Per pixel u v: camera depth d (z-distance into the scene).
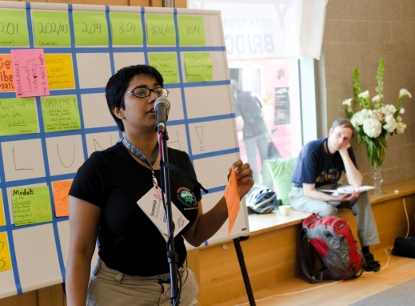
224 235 2.68
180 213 1.69
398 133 5.20
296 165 4.60
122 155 1.68
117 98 1.67
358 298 3.79
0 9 2.21
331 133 4.53
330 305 3.70
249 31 4.54
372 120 4.85
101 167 1.64
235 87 4.61
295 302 3.82
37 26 2.28
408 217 5.29
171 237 1.50
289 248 4.35
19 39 2.24
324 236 4.15
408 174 5.87
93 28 2.42
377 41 5.48
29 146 2.23
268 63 4.83
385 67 5.59
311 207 4.46
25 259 2.17
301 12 4.79
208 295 3.83
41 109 2.27
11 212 2.17
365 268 4.41
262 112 4.82
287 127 5.02
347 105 5.11
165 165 1.52
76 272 1.63
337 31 5.11
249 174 1.76
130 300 1.69
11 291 2.13
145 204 1.62
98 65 2.42
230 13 4.41
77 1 2.60
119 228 1.63
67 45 2.35
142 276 1.69
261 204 4.50
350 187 4.38
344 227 4.16
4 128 2.19
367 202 4.47
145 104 1.63
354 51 5.25
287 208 4.44
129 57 2.51
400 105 5.74
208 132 2.71
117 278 1.69
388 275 4.28
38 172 2.24
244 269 2.69
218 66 2.79
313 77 5.01
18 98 2.22
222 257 3.91
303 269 4.28
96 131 2.38
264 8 4.61
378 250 5.01
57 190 2.26
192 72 2.69
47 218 2.23
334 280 4.21
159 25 2.61
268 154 4.89
